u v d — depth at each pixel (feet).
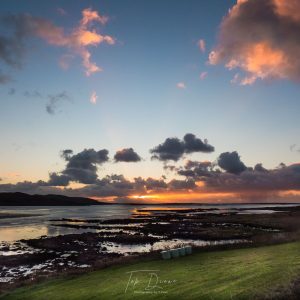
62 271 114.93
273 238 131.95
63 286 81.10
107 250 182.60
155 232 269.44
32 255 169.78
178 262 92.53
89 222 416.26
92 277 86.69
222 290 59.47
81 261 150.71
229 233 233.76
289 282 57.67
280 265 72.79
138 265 94.73
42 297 73.36
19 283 96.12
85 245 202.49
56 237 240.94
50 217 541.75
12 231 311.06
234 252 101.50
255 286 58.80
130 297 64.03
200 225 316.81
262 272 68.18
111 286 74.08
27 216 574.15
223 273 72.02
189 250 105.60
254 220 335.67
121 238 226.58
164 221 398.83
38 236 266.16
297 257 81.15
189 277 72.64
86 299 67.10
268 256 87.20
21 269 137.59
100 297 66.85
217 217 437.58
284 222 294.66
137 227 322.34
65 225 373.61
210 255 99.45
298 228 245.86
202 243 193.36
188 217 467.93
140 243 207.51
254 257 87.86
